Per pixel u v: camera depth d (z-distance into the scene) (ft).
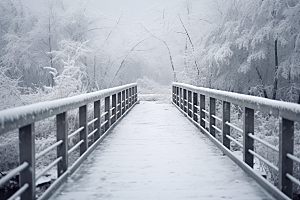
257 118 45.55
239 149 38.22
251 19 68.85
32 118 10.09
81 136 18.34
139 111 47.55
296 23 59.11
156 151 20.26
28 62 86.48
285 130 11.12
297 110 9.64
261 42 67.00
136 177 14.55
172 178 14.37
